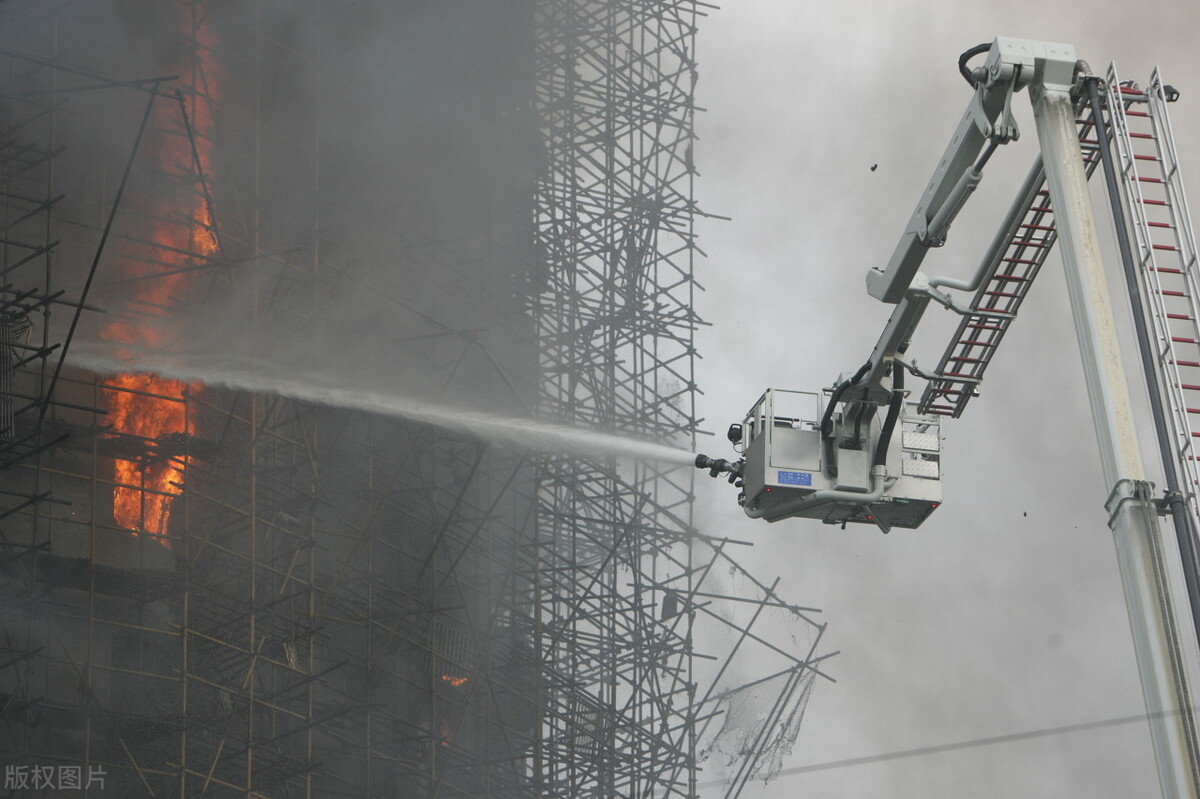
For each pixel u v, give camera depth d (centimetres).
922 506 3291
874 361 3231
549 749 6881
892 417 3256
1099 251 2644
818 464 3291
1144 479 2503
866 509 3309
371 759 6544
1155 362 2536
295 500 6300
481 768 6694
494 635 6981
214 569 6138
